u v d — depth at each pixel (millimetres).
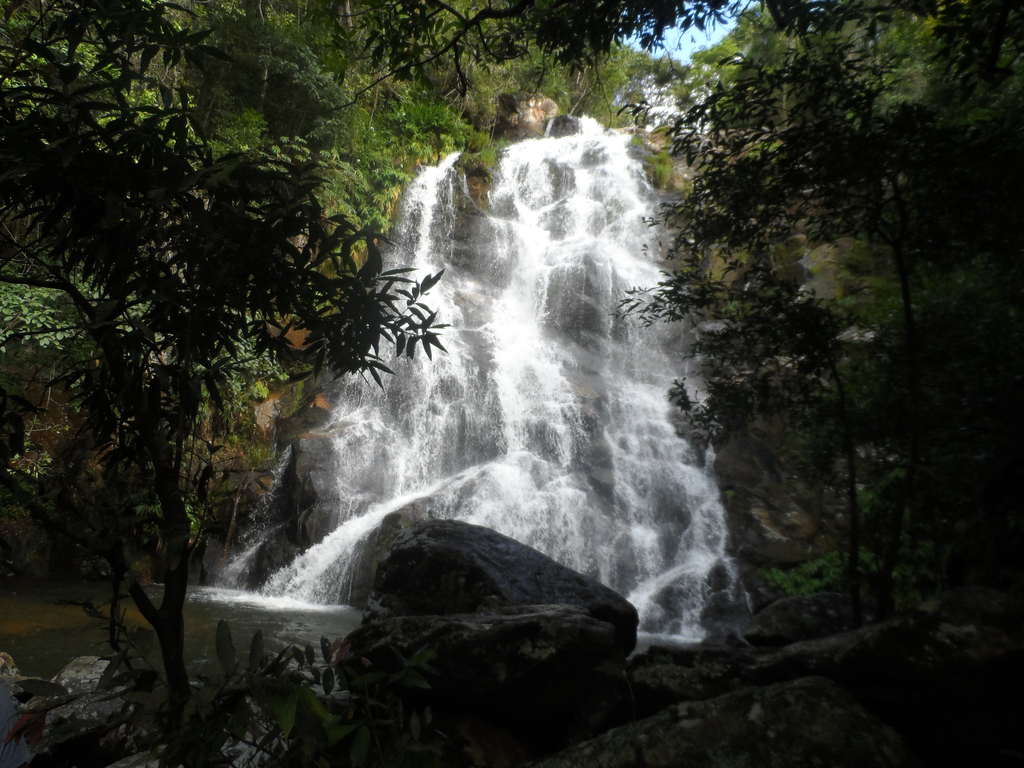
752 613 10273
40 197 1332
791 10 3479
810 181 4160
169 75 12172
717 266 12180
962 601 2842
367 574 10703
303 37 15727
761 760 2416
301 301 1565
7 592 9266
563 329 17453
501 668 3406
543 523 12133
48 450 7730
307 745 1178
